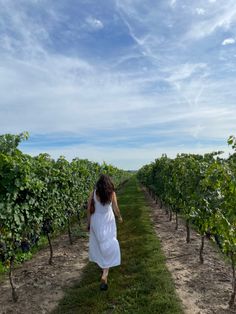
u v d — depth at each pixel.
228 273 4.14
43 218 5.03
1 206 3.44
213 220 3.50
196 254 5.02
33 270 4.70
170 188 7.38
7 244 3.64
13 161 3.56
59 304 3.52
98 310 3.27
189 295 3.47
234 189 2.98
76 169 7.60
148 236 6.24
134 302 3.36
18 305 3.54
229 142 3.20
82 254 5.54
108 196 3.75
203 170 4.45
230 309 3.11
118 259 3.78
